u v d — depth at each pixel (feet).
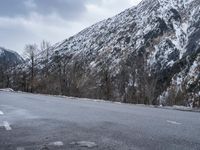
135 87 206.08
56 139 26.48
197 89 301.84
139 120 39.60
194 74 347.77
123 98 201.16
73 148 22.80
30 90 268.00
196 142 24.99
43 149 22.67
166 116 46.47
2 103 70.95
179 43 593.42
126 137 26.96
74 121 38.34
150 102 174.19
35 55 274.16
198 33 586.04
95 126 33.94
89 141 25.25
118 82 236.43
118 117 43.09
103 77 228.22
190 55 417.49
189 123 37.78
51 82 258.98
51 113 48.26
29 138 27.22
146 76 195.00
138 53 613.93
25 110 53.21
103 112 50.80
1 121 38.83
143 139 26.00
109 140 25.59
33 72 275.39
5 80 351.25
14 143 25.18
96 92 218.59
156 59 558.97
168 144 23.99
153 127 33.19
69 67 265.75
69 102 79.97
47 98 100.32
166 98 187.01
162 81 402.11
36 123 36.70
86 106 64.85
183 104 184.24
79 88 233.55
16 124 36.01
